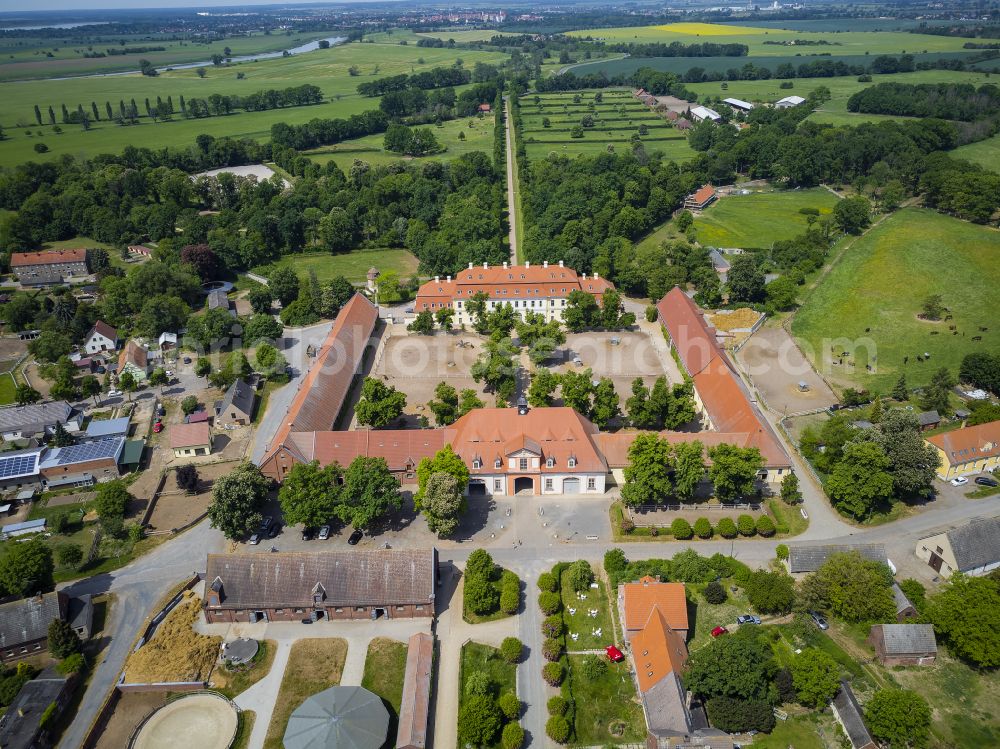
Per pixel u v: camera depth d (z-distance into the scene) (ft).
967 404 553.23
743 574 384.88
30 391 573.74
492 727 298.15
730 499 442.50
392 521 438.81
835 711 309.83
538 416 468.75
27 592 377.91
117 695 327.26
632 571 383.65
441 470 432.25
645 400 518.37
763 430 464.24
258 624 363.56
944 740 297.94
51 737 309.42
